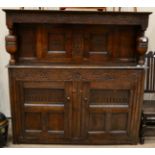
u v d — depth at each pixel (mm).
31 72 2488
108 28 2559
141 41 2439
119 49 2615
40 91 2562
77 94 2559
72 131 2674
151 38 2965
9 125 3109
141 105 2596
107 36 2582
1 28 2920
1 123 2625
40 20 2375
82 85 2533
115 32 2570
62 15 2365
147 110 2693
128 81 2525
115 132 2682
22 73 2490
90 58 2629
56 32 2555
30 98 2584
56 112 2617
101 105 2602
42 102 2594
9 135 2918
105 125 2664
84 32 2561
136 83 2533
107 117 2639
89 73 2496
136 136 2699
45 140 2707
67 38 2572
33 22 2385
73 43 2586
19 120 2633
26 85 2533
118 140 2715
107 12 2346
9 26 2385
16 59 2580
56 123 2656
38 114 2627
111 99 2594
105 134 2686
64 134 2682
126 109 2611
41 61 2623
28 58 2615
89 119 2639
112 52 2623
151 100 2980
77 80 2514
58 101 2594
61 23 2447
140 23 2395
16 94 2553
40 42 2576
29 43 2578
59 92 2566
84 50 2609
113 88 2549
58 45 2594
